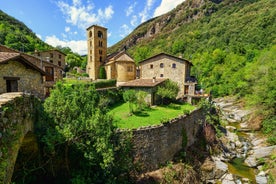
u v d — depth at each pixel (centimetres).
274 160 2022
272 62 3775
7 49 2536
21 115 729
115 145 1284
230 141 2739
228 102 4941
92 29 5222
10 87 1437
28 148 1051
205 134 2594
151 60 4053
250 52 6500
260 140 2678
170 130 1962
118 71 4556
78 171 1216
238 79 5447
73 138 1062
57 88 1233
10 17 9569
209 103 3244
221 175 1930
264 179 1847
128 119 2150
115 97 3014
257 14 9575
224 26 10531
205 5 17350
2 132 511
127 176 1450
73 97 1180
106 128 1167
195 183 1761
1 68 1320
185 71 3784
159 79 3522
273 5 9919
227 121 3559
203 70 7119
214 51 7594
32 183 1155
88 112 1186
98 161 1125
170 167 1814
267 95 3039
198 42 10262
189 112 2366
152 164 1773
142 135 1700
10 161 568
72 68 7469
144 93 2809
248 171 2044
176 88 3266
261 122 3061
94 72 5259
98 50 5309
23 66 1511
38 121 995
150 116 2306
